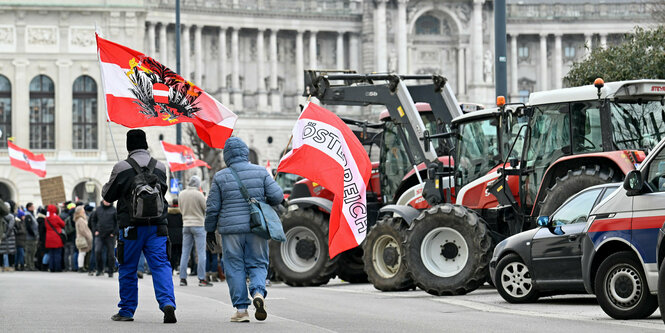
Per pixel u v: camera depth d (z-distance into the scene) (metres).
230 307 37.84
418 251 46.28
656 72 70.69
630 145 41.50
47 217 82.50
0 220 44.81
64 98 164.62
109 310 35.94
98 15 165.38
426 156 51.84
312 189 62.06
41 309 36.28
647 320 32.75
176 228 64.88
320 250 55.47
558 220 38.75
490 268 41.31
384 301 41.84
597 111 42.00
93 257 73.31
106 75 36.75
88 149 166.00
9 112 165.00
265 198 31.61
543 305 39.31
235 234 31.11
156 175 30.67
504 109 46.31
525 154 44.34
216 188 31.30
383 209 50.41
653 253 31.86
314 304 39.81
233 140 31.80
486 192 47.19
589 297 42.72
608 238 33.16
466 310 37.12
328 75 54.91
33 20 164.50
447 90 54.91
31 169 102.38
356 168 41.19
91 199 164.88
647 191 32.66
